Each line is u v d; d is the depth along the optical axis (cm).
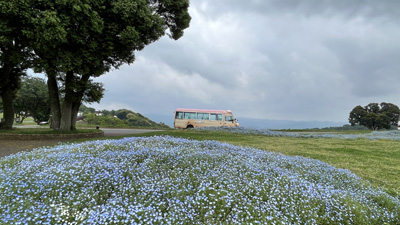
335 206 515
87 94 2028
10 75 2141
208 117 3656
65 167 637
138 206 441
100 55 1753
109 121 4541
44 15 1323
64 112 1952
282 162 919
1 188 497
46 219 388
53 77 1981
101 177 578
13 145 1387
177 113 3688
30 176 581
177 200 470
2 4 1249
